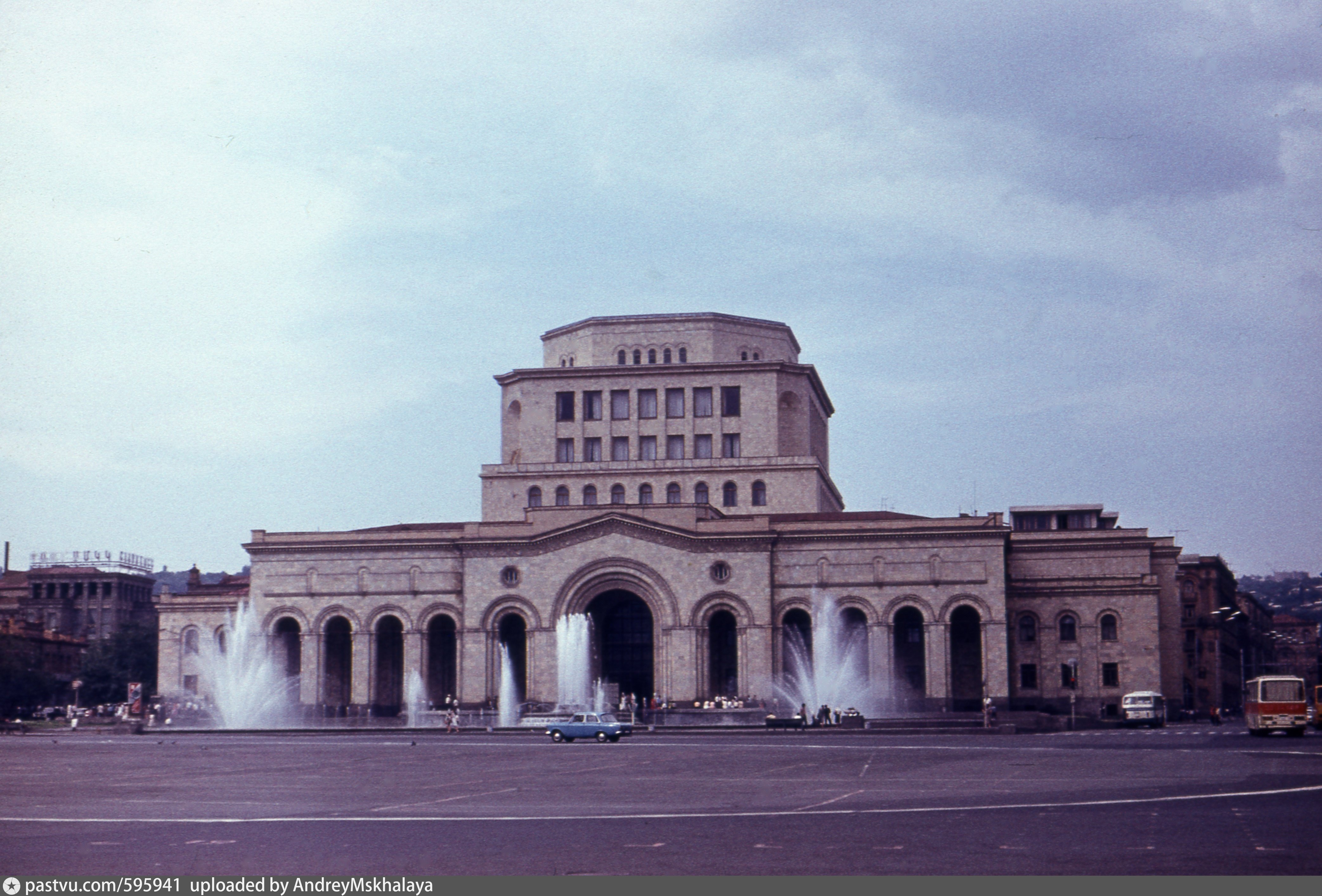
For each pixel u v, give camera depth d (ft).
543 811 128.47
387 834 108.58
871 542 460.96
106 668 638.12
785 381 523.70
